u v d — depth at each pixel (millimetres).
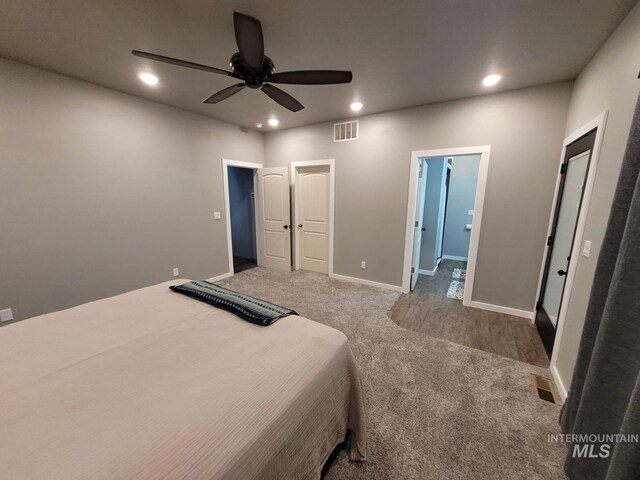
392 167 3504
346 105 3178
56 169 2424
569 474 1225
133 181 2996
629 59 1446
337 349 1258
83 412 827
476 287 3152
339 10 1557
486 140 2869
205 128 3719
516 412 1641
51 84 2340
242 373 1025
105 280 2848
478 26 1693
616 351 1042
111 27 1723
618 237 1153
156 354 1142
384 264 3797
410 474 1279
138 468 657
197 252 3803
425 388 1845
